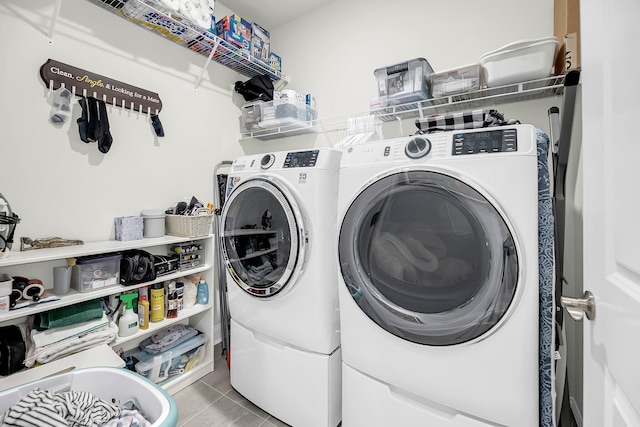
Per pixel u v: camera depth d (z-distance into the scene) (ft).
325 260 4.15
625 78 1.44
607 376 1.66
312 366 4.22
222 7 7.78
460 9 6.02
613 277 1.59
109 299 5.01
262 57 7.86
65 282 4.40
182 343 5.88
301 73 8.32
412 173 3.25
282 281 4.28
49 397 2.51
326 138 7.94
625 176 1.45
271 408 4.69
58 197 4.89
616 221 1.56
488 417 2.91
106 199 5.50
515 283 2.70
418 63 5.43
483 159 2.93
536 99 5.39
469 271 3.03
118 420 2.57
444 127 4.07
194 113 7.04
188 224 5.83
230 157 7.91
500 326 2.81
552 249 2.81
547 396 2.78
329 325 4.16
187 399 5.27
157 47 6.30
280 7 7.93
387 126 6.95
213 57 7.34
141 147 6.04
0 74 4.32
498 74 4.67
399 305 3.40
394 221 3.51
